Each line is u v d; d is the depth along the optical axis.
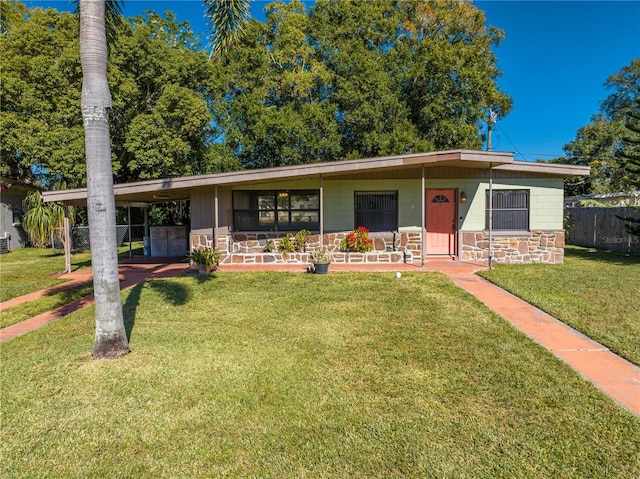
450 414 3.01
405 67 16.69
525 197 10.89
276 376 3.70
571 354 4.27
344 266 10.07
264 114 15.91
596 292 6.99
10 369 3.91
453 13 18.84
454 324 5.25
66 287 8.32
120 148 15.22
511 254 10.85
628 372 3.81
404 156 9.20
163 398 3.30
